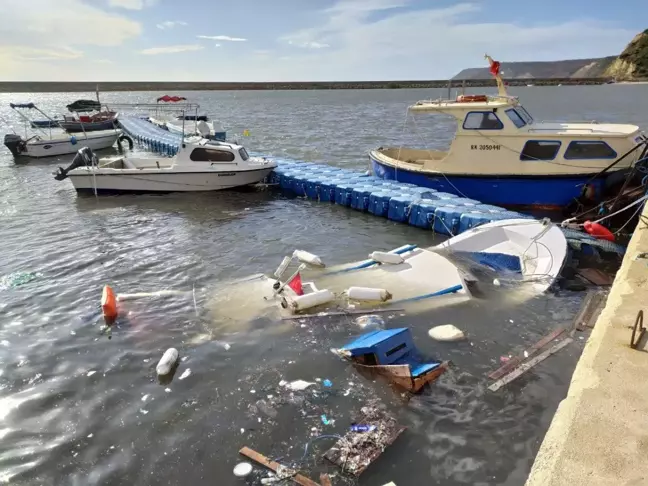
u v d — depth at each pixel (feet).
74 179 56.49
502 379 20.01
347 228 43.47
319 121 154.61
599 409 13.12
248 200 54.70
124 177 56.65
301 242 39.37
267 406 18.78
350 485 14.98
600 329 17.85
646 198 35.35
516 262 31.60
